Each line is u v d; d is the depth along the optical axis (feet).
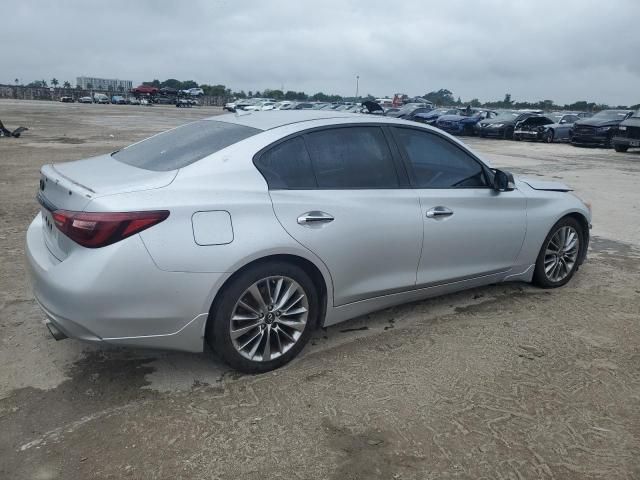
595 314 15.14
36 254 11.18
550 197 16.28
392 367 11.94
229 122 13.03
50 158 45.39
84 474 8.55
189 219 10.18
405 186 13.19
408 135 13.61
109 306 9.75
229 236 10.46
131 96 303.68
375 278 12.74
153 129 85.66
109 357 12.10
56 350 12.32
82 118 115.34
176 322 10.30
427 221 13.24
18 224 22.86
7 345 12.47
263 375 11.51
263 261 11.03
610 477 8.76
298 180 11.67
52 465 8.73
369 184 12.63
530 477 8.71
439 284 14.03
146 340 10.26
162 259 9.91
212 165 10.96
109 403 10.42
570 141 82.84
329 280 11.95
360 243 12.17
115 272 9.66
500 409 10.46
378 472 8.73
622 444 9.55
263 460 8.95
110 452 9.06
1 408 10.17
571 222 16.88
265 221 10.88
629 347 13.17
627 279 18.26
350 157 12.53
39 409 10.17
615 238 24.00
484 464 8.96
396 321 14.34
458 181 14.23
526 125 86.07
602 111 80.74
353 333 13.58
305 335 11.94
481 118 95.71
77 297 9.67
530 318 14.73
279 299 11.45
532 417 10.25
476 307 15.40
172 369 11.68
